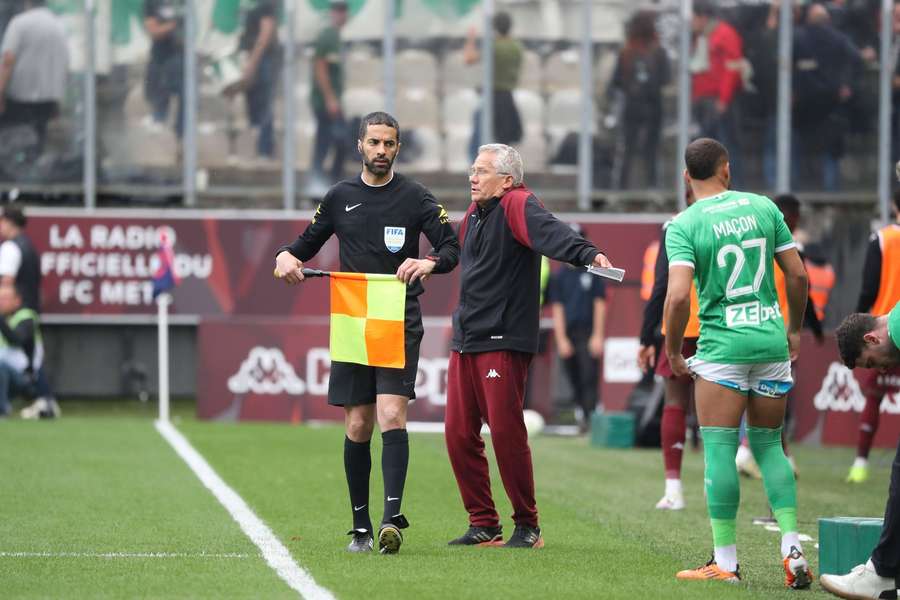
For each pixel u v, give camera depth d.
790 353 25.50
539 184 63.28
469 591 22.97
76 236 58.94
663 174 63.56
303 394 54.94
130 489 35.88
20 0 61.16
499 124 62.94
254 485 37.00
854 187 63.75
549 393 55.47
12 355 54.34
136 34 61.72
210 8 61.94
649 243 60.72
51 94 61.25
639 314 55.00
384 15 62.38
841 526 24.12
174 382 61.62
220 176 62.25
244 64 62.09
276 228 59.66
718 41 63.31
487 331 27.30
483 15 62.75
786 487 24.28
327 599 22.17
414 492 36.31
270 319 57.50
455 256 26.86
